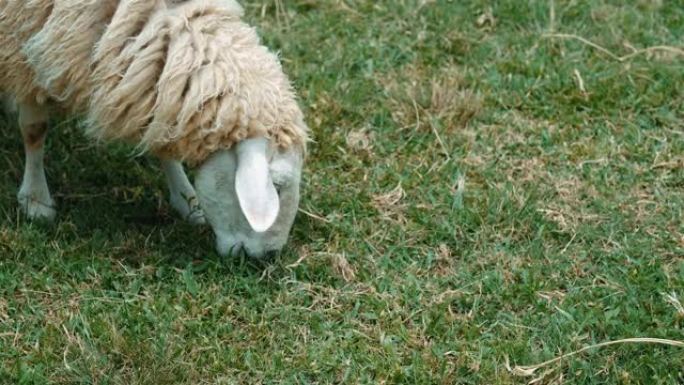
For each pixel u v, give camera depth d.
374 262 7.96
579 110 9.81
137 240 8.09
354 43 10.57
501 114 9.73
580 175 8.95
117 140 7.66
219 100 6.96
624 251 8.05
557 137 9.38
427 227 8.33
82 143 9.21
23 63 7.54
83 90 7.40
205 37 7.03
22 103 7.90
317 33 10.69
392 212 8.52
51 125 9.31
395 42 10.66
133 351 6.94
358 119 9.59
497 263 7.96
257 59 7.16
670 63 10.33
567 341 7.16
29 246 7.93
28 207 8.29
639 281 7.71
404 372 6.90
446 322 7.39
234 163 7.15
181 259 7.85
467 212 8.38
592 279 7.82
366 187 8.77
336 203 8.54
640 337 7.15
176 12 7.07
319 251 8.07
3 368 6.86
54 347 7.07
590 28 10.86
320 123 9.39
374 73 10.27
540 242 8.16
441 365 6.95
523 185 8.84
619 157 9.16
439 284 7.77
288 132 7.18
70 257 7.85
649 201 8.63
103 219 8.33
